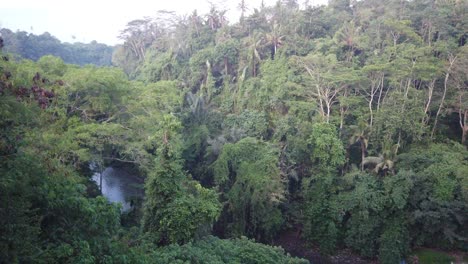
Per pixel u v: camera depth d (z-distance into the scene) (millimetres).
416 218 22344
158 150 16500
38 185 8500
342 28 36688
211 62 43312
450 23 33812
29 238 7273
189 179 21812
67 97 19578
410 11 36500
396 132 26062
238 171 25156
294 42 37281
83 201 8992
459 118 29281
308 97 30969
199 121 32531
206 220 16344
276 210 24594
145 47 66688
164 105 26906
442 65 26281
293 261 15922
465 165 22672
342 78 26734
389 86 28922
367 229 23250
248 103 35188
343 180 25000
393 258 22281
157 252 12391
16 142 8414
